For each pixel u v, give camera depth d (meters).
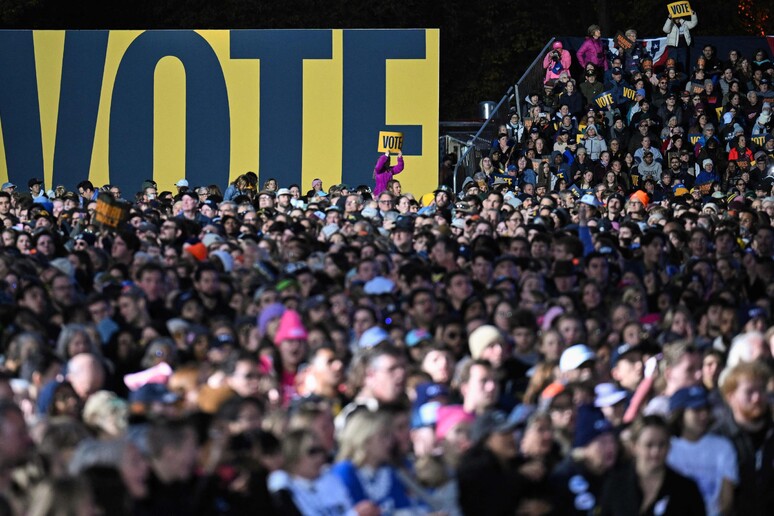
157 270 37.84
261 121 87.38
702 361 28.58
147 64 87.38
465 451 22.86
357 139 87.31
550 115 88.50
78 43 87.50
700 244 49.34
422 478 22.80
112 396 23.80
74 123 87.62
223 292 39.41
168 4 120.75
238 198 68.25
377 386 25.17
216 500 21.05
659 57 94.25
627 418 27.27
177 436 20.30
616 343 32.62
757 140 88.06
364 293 38.09
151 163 87.69
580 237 49.56
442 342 30.95
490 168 85.00
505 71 126.50
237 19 120.25
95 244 51.44
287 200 66.31
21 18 119.31
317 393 27.19
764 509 25.53
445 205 64.25
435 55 87.00
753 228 59.50
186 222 53.09
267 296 35.53
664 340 34.03
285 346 29.56
